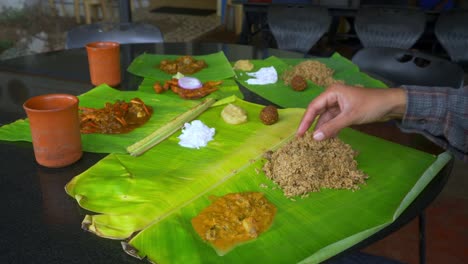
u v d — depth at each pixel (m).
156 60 1.74
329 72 1.60
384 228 0.73
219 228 0.72
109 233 0.69
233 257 0.66
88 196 0.79
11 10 4.89
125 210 0.76
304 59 1.83
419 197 0.82
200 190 0.83
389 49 1.93
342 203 0.81
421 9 3.42
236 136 1.08
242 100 1.31
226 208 0.78
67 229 0.71
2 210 0.75
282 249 0.68
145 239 0.68
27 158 0.93
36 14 5.24
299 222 0.75
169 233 0.70
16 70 1.58
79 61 1.71
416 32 2.66
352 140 1.07
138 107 1.17
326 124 0.94
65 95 0.93
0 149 0.97
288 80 1.53
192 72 1.59
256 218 0.76
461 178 2.44
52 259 0.64
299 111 1.22
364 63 1.99
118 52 1.44
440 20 2.52
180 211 0.76
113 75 1.44
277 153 0.95
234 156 0.96
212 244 0.68
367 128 2.92
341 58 1.83
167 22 6.68
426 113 1.01
